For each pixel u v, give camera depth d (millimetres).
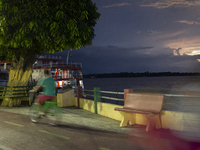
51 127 6355
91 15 11453
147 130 6004
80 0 10586
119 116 7945
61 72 30000
